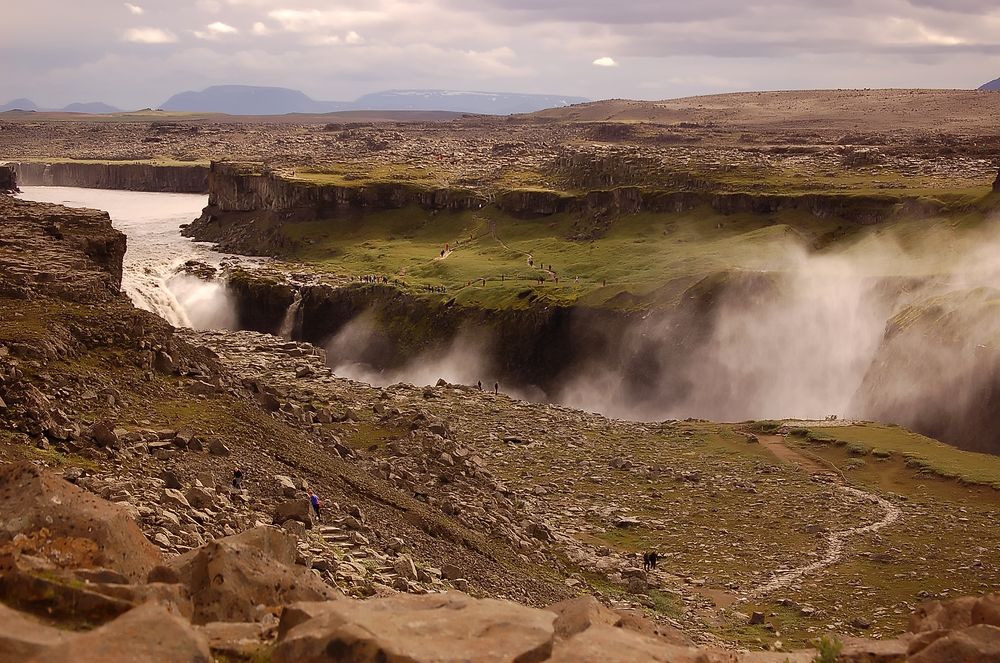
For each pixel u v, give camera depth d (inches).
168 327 2330.2
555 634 610.2
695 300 5871.1
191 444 1724.9
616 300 6264.8
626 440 3491.6
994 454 3627.0
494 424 3543.3
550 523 2447.1
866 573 2161.7
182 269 7691.9
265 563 732.7
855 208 7623.0
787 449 3408.0
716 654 634.8
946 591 2032.5
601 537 2425.0
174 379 2118.6
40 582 591.2
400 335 6820.9
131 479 1432.1
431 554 1660.9
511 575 1754.4
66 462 1472.7
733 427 3762.3
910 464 3097.9
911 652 649.6
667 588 2026.3
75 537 722.8
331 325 7185.0
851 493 2851.9
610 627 617.3
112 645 520.1
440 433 2652.6
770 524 2559.1
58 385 1807.3
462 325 6619.1
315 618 575.5
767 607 1934.1
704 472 3075.8
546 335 6314.0
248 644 605.9
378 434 2596.0
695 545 2378.2
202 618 677.9
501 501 2379.4
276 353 4249.5
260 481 1664.6
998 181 7140.8
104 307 2338.8
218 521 1357.0
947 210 7160.4
